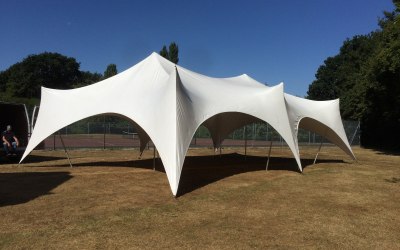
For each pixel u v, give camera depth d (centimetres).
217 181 1094
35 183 1010
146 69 1230
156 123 992
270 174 1254
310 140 3409
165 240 573
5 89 8394
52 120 1152
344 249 553
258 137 3791
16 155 1462
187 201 829
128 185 999
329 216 732
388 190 1007
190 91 1080
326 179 1172
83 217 686
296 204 826
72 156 1794
